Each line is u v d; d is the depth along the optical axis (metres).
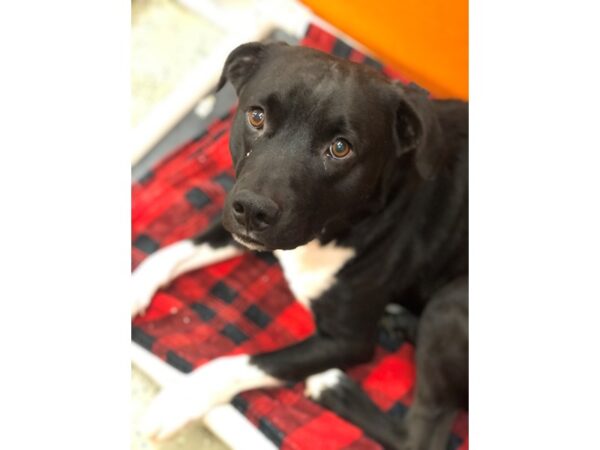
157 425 0.57
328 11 0.80
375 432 0.60
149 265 0.66
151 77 0.88
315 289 0.59
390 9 0.76
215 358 0.63
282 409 0.61
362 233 0.55
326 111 0.46
